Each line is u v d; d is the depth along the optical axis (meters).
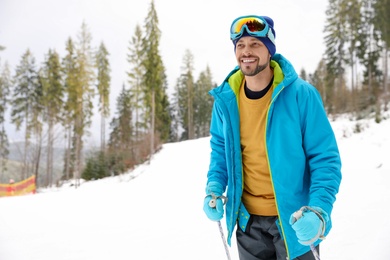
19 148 36.22
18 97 37.50
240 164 1.84
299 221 1.42
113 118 48.28
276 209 1.79
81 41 35.47
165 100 41.66
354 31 30.92
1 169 38.00
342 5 31.75
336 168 1.58
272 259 1.88
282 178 1.68
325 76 37.44
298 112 1.66
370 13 30.23
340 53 33.97
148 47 30.42
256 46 1.69
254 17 1.70
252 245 1.88
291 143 1.66
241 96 1.82
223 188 1.96
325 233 1.62
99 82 40.94
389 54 29.00
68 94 35.62
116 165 26.80
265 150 1.74
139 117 36.09
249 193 1.88
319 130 1.63
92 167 28.06
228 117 1.83
